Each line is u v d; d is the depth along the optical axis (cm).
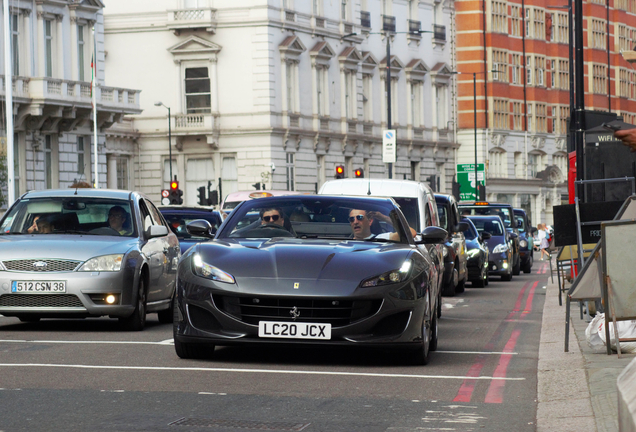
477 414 953
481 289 3469
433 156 9556
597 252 1366
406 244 1348
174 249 1931
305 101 7831
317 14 7988
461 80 10238
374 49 8744
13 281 1602
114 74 7738
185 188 7681
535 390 1099
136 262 1659
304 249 1257
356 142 8438
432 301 1323
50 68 5888
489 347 1527
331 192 2094
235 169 7581
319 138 7981
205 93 7619
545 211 11125
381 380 1145
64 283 1600
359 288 1199
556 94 11275
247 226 1374
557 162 11369
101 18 6262
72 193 1795
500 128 10388
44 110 5731
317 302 1194
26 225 1741
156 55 7669
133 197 1811
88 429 856
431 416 938
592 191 2728
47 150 5934
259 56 7475
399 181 2105
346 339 1194
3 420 890
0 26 5500
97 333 1623
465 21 10231
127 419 898
